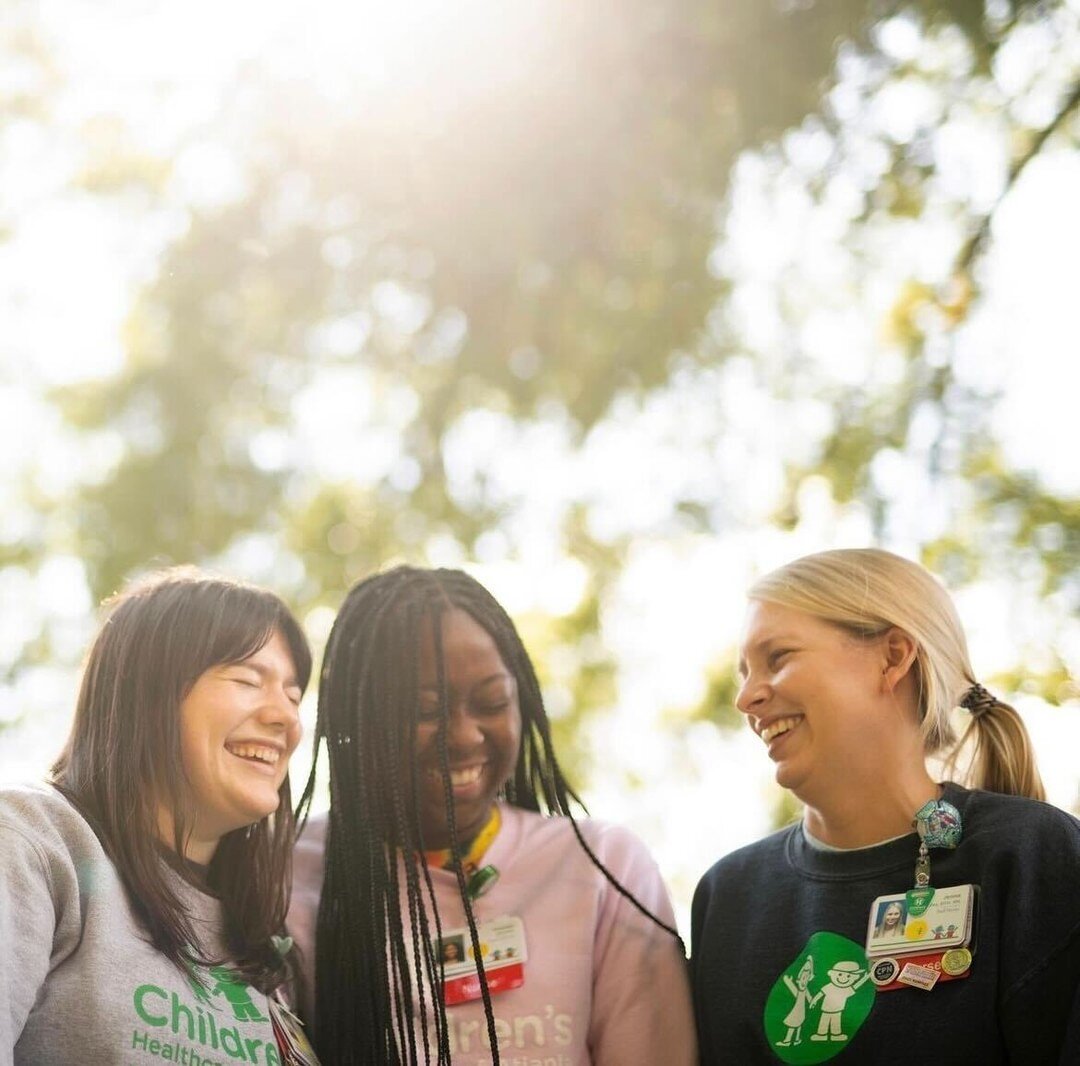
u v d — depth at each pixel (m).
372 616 3.28
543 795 3.46
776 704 3.05
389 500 8.05
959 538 6.77
